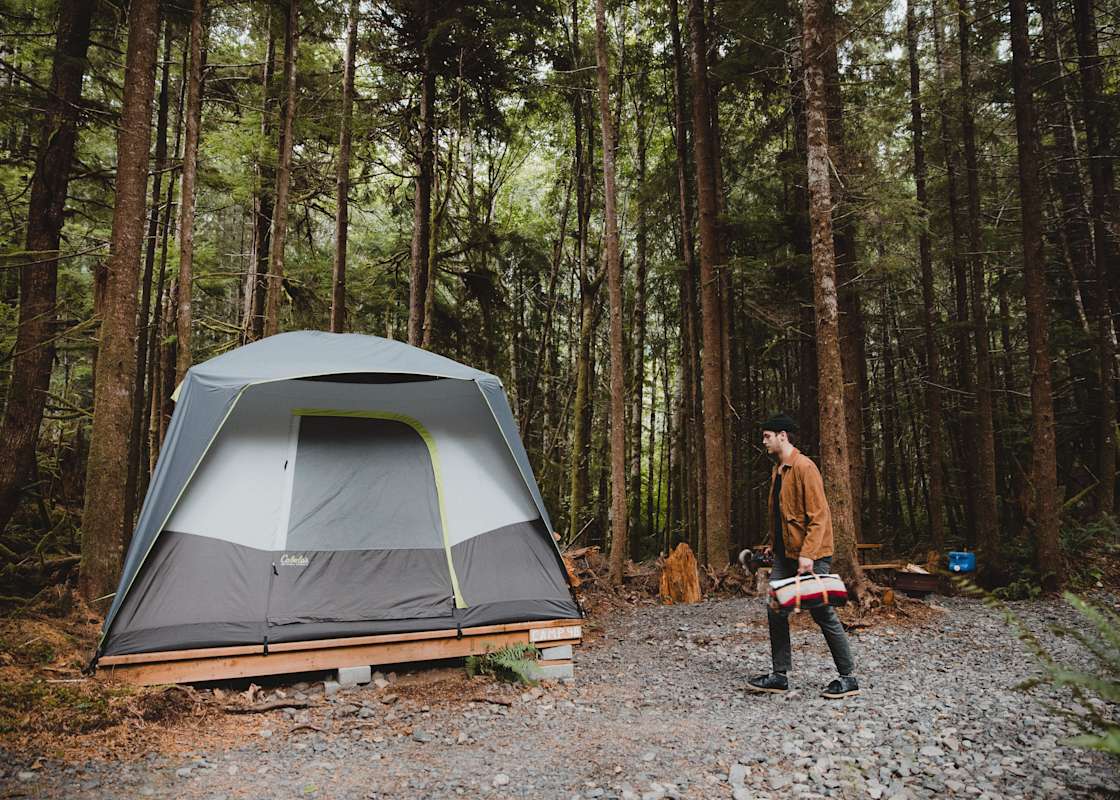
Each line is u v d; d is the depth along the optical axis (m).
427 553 5.82
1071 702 4.48
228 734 4.19
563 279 22.83
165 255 13.44
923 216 11.10
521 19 13.50
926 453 22.25
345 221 11.76
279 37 12.26
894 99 12.73
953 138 13.23
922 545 16.19
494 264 19.52
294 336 6.88
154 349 15.05
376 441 6.18
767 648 6.54
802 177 12.38
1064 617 8.11
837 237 11.99
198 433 5.45
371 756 3.88
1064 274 13.67
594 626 7.93
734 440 18.80
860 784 3.28
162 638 4.80
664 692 5.18
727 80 12.47
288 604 5.20
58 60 8.81
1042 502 9.82
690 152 16.02
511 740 4.14
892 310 18.77
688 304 13.61
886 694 4.82
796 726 4.18
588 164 16.44
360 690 5.09
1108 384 11.25
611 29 17.05
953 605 9.14
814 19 8.53
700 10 11.73
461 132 14.59
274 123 12.83
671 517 20.45
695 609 8.76
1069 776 3.25
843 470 8.20
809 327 13.38
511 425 6.56
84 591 6.48
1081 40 12.15
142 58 7.09
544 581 6.10
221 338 18.11
